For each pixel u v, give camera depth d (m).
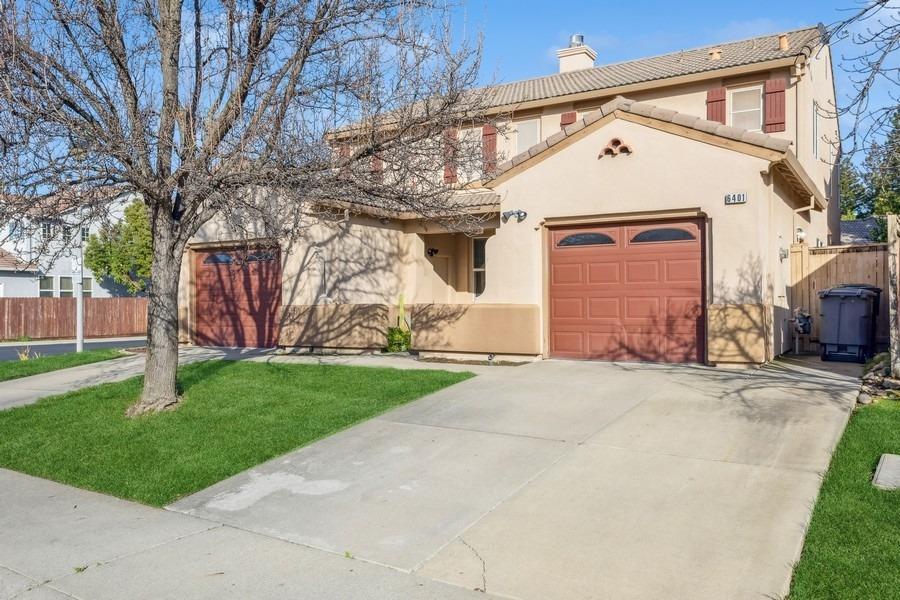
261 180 8.66
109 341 28.64
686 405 8.44
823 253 13.82
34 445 8.40
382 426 8.38
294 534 5.59
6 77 7.59
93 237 33.41
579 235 12.71
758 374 10.27
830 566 4.46
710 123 11.24
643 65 19.94
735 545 4.85
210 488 6.82
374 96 9.54
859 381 9.50
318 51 9.41
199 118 9.11
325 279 15.24
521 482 6.32
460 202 14.15
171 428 8.70
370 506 6.06
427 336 13.64
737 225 11.04
